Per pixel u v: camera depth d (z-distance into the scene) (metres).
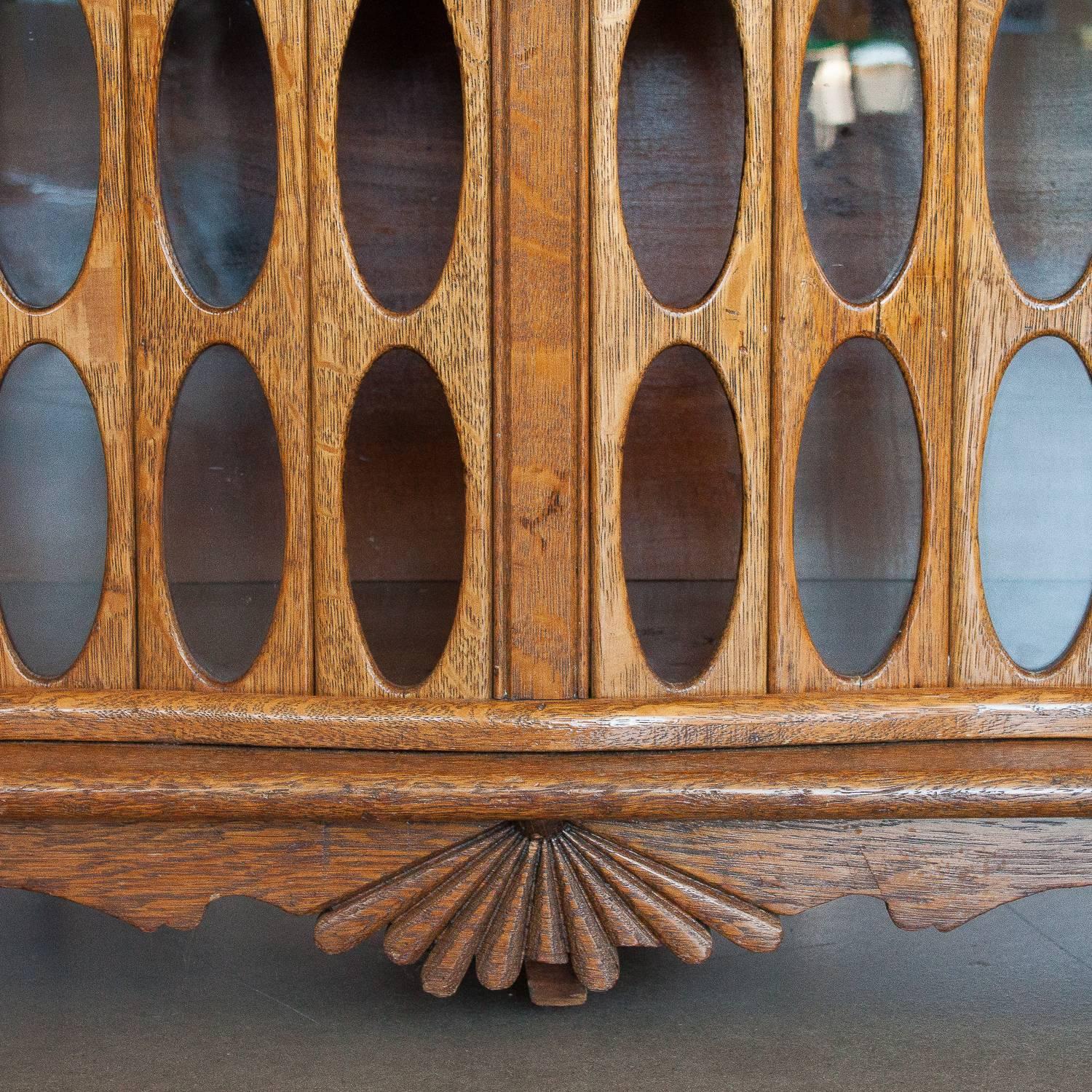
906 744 0.78
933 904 0.77
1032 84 0.85
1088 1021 0.84
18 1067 0.76
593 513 0.76
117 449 0.78
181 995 0.88
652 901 0.76
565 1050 0.79
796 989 0.89
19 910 1.08
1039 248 0.85
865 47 0.79
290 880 0.76
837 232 0.82
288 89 0.75
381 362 0.92
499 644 0.77
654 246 0.93
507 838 0.76
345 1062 0.77
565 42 0.74
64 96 0.82
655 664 0.80
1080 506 0.85
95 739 0.78
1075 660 0.80
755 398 0.77
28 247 0.82
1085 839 0.77
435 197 0.93
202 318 0.77
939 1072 0.75
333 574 0.77
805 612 0.83
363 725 0.76
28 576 0.81
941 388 0.78
